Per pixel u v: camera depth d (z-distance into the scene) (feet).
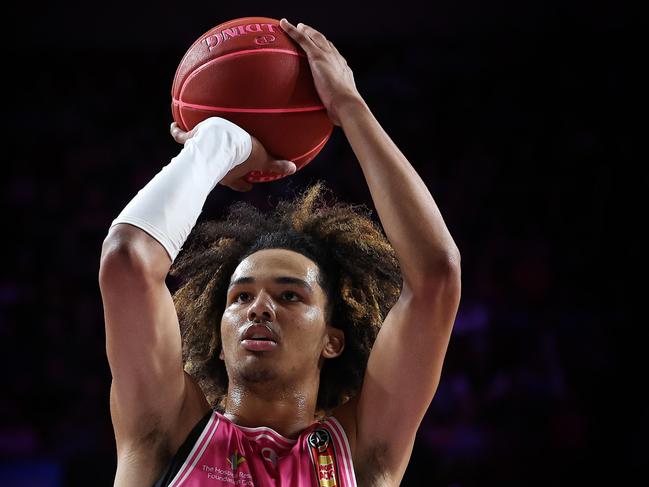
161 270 8.25
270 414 8.98
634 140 31.71
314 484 8.50
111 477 24.00
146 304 8.20
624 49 32.42
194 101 9.23
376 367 9.04
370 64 33.09
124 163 32.45
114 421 8.84
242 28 9.37
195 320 10.36
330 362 10.20
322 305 9.49
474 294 27.81
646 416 24.91
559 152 31.78
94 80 33.73
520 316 27.17
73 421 25.67
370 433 8.95
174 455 8.53
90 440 25.26
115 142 32.91
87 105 33.42
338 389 10.30
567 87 32.45
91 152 32.68
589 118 32.22
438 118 32.71
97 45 33.22
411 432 9.02
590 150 31.68
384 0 31.81
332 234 10.23
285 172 9.57
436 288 8.57
